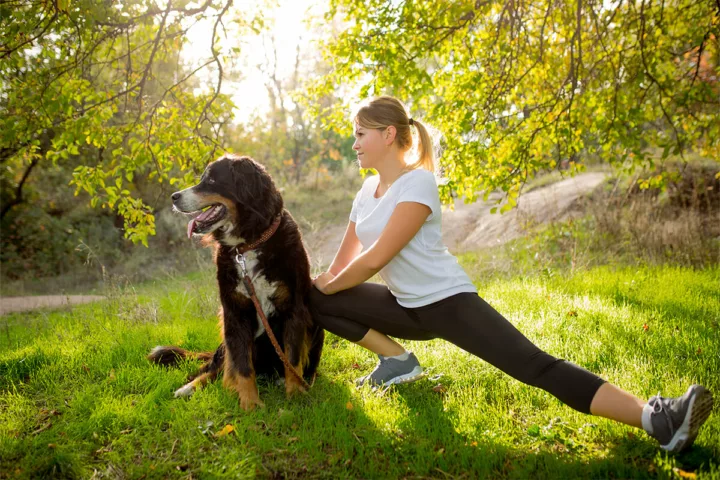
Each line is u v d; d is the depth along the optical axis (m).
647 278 5.22
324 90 5.42
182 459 2.29
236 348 2.88
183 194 2.86
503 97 4.90
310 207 14.71
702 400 1.97
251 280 2.89
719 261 5.88
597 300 4.27
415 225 2.52
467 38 5.04
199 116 4.42
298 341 2.93
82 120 3.86
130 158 4.05
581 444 2.29
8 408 2.85
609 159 5.71
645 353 3.17
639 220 6.97
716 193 8.03
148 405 2.74
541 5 5.37
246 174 2.88
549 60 5.55
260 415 2.63
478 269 6.55
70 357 3.58
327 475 2.14
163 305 5.70
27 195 13.23
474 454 2.21
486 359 2.47
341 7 5.20
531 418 2.55
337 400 2.80
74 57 3.93
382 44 4.66
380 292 2.86
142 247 12.55
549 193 10.45
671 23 5.52
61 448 2.36
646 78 5.63
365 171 4.45
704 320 3.79
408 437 2.38
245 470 2.14
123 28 4.00
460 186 4.82
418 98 5.11
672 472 1.99
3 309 7.36
